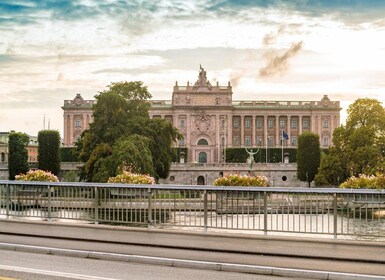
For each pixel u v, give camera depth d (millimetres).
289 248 19453
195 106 186500
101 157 74250
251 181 45656
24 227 24453
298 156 105688
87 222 26453
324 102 193250
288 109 191750
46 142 104688
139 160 70562
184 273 15805
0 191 28156
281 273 15906
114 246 20000
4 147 174125
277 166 122312
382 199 21438
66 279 14523
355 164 81562
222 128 187750
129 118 81500
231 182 45688
